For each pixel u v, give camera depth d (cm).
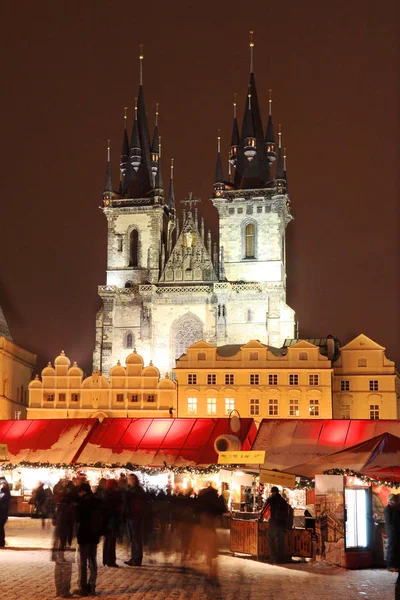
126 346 14312
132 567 3906
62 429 9256
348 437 7625
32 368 14700
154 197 14825
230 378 11556
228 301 14162
